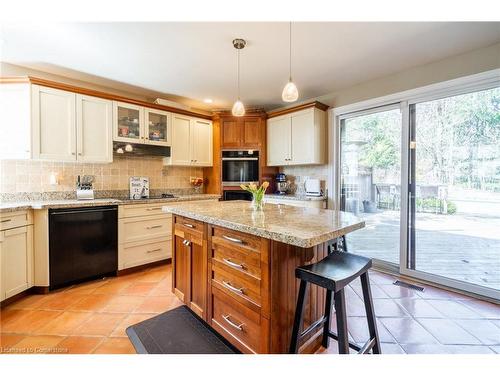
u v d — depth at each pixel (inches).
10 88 100.6
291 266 57.6
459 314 82.8
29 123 100.1
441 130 107.0
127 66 109.6
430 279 108.0
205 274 72.1
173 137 149.7
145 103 136.0
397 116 121.2
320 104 142.6
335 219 64.7
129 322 78.1
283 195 156.9
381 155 127.6
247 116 166.4
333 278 46.2
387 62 106.3
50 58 102.0
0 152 101.5
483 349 65.4
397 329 74.3
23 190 109.6
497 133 93.6
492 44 91.5
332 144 145.7
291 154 153.0
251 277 57.4
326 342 66.0
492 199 95.2
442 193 107.1
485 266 96.6
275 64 107.8
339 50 95.8
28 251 94.5
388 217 125.3
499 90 92.9
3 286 85.9
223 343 68.9
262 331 54.6
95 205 108.0
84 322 77.8
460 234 102.4
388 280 111.4
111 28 80.9
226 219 63.0
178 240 86.0
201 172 177.5
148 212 125.0
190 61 104.8
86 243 106.1
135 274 118.0
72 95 111.4
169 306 88.0
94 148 118.2
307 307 62.3
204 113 182.1
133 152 133.0
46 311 84.0
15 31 82.3
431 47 93.8
